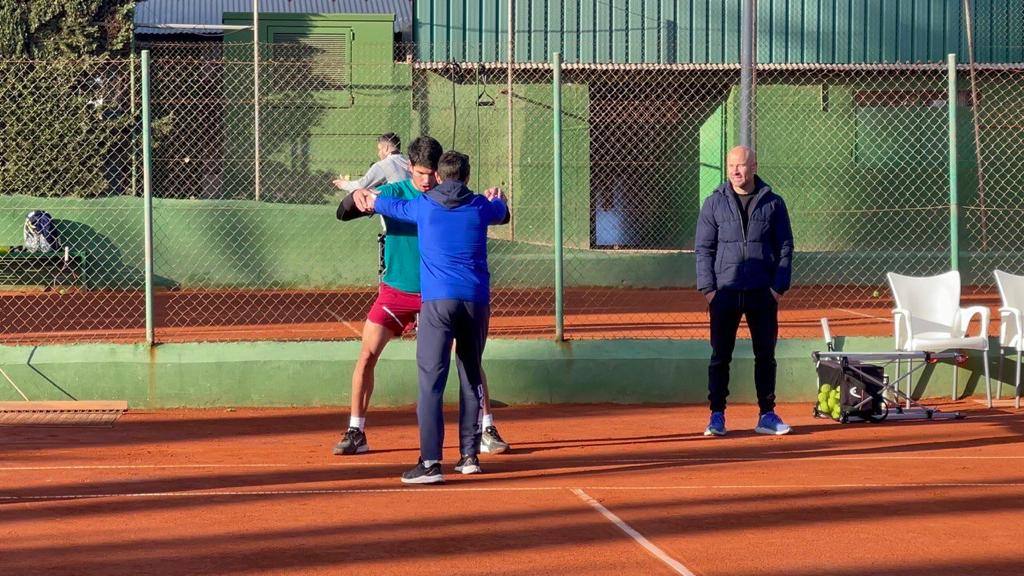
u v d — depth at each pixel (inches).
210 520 228.5
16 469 286.5
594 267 797.9
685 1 972.6
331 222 773.3
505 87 871.7
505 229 863.1
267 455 306.7
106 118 749.9
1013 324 393.7
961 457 300.0
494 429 310.0
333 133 834.8
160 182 801.6
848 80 928.9
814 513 233.3
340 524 224.4
